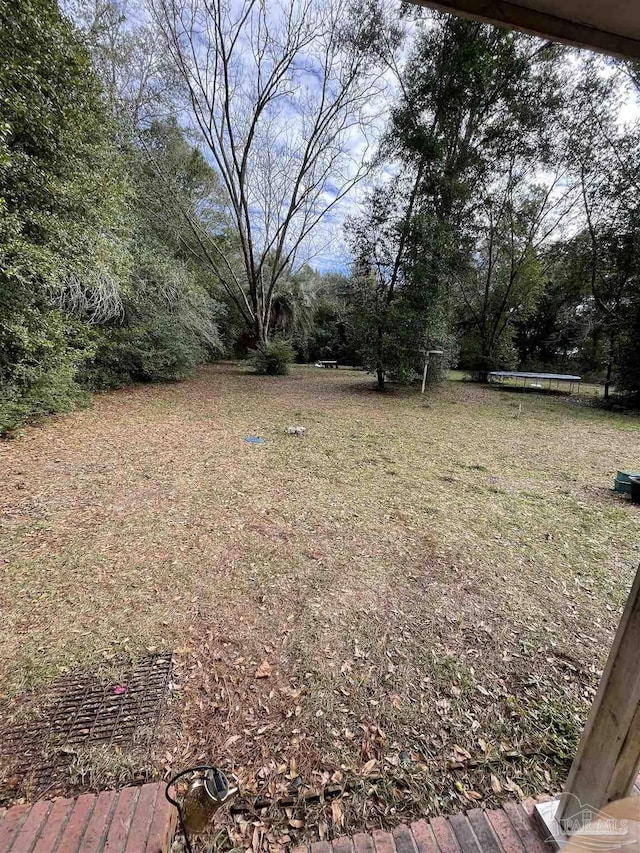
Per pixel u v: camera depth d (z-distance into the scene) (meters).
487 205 9.99
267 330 12.98
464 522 2.97
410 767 1.24
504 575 2.32
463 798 1.15
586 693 1.54
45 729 1.33
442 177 8.45
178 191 10.15
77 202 4.55
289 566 2.34
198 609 1.95
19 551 2.37
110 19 7.05
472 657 1.70
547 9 0.80
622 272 8.50
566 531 2.88
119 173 5.65
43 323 4.51
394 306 8.59
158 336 7.93
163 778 1.19
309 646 1.74
